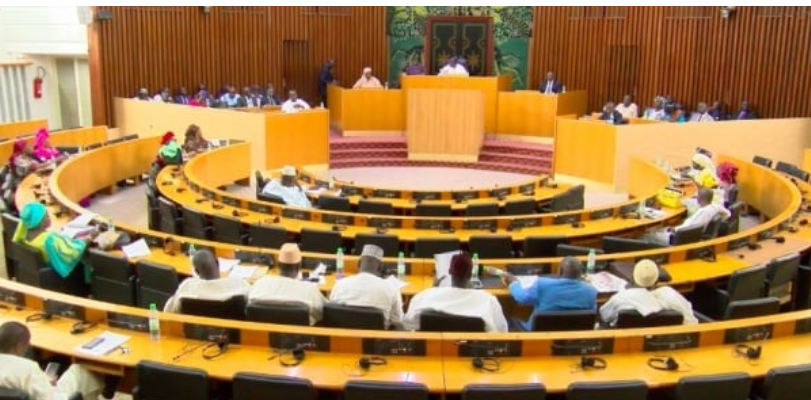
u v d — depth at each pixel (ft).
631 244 26.02
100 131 55.77
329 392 15.67
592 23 65.98
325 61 69.62
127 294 22.80
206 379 14.83
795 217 30.81
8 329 14.42
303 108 58.59
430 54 70.18
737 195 42.93
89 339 17.03
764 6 57.77
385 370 15.83
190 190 36.01
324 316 18.17
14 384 14.03
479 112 57.52
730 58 60.08
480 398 14.16
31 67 62.49
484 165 58.08
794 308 25.93
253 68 67.41
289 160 53.42
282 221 30.58
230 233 29.37
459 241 26.63
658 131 49.85
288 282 18.52
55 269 23.66
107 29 60.64
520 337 16.47
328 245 27.30
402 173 56.08
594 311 18.26
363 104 62.54
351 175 54.95
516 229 30.22
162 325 17.22
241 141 49.67
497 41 69.46
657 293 18.86
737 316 19.34
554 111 59.67
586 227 30.48
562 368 16.05
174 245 24.67
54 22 61.26
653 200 34.47
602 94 66.69
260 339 16.83
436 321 17.48
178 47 64.03
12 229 26.71
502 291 21.50
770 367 16.12
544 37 67.92
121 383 17.11
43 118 63.77
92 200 44.24
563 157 52.95
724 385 14.58
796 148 53.52
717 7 60.03
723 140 51.65
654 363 16.29
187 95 64.85
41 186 34.47
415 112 58.13
